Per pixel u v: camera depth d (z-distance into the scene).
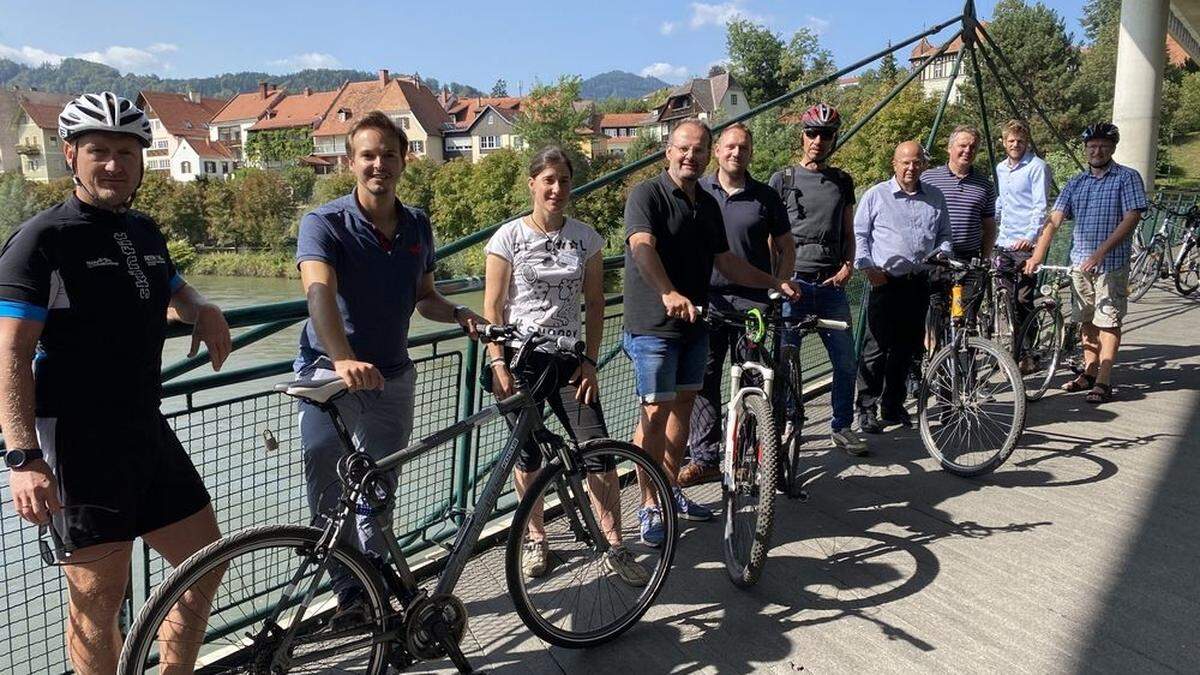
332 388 2.16
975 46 6.75
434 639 2.34
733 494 3.02
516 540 2.50
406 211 2.63
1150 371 5.79
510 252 2.96
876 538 3.35
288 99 95.94
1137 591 2.88
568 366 2.92
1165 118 45.06
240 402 2.58
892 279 4.50
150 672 2.40
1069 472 3.98
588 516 2.74
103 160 1.87
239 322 2.44
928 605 2.82
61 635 2.38
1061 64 44.59
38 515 1.77
